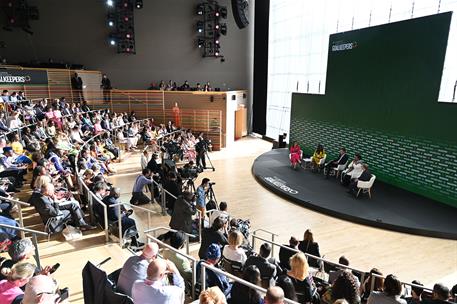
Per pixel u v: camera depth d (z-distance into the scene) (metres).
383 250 7.87
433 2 11.27
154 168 11.01
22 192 7.48
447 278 6.78
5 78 14.57
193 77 22.98
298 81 19.19
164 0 21.45
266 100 22.70
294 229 8.99
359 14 14.39
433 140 10.62
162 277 3.27
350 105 13.90
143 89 21.92
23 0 18.00
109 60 20.86
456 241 8.34
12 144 8.57
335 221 9.50
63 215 5.88
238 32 23.56
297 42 19.02
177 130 17.27
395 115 11.91
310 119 16.39
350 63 13.71
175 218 6.76
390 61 11.95
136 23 21.06
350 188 11.30
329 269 6.22
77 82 17.45
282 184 12.19
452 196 10.17
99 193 6.48
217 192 11.85
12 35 18.53
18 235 5.44
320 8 16.83
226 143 19.83
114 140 15.45
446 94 10.80
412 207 10.09
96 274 3.39
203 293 2.93
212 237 5.45
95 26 20.25
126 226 5.86
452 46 10.48
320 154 13.73
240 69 24.11
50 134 11.24
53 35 19.42
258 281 3.65
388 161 12.35
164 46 21.94
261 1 22.09
